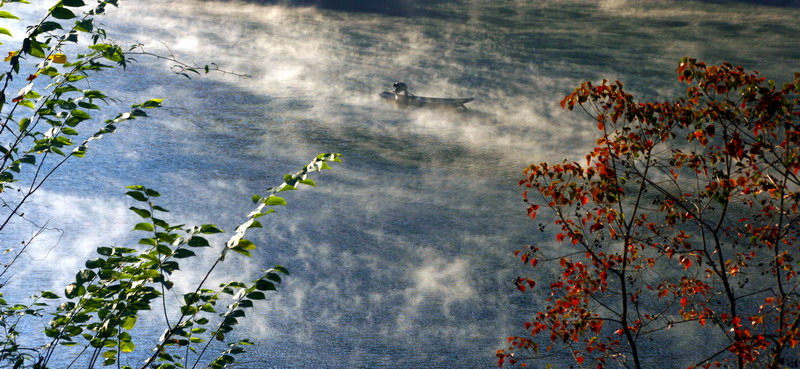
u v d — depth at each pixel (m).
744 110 6.65
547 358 13.57
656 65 46.19
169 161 26.97
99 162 25.72
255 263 18.14
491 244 20.09
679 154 7.26
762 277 15.98
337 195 24.11
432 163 28.62
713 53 49.50
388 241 20.20
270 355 13.66
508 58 48.28
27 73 32.53
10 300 14.71
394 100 37.44
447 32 55.69
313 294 16.55
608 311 14.91
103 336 3.89
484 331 15.02
